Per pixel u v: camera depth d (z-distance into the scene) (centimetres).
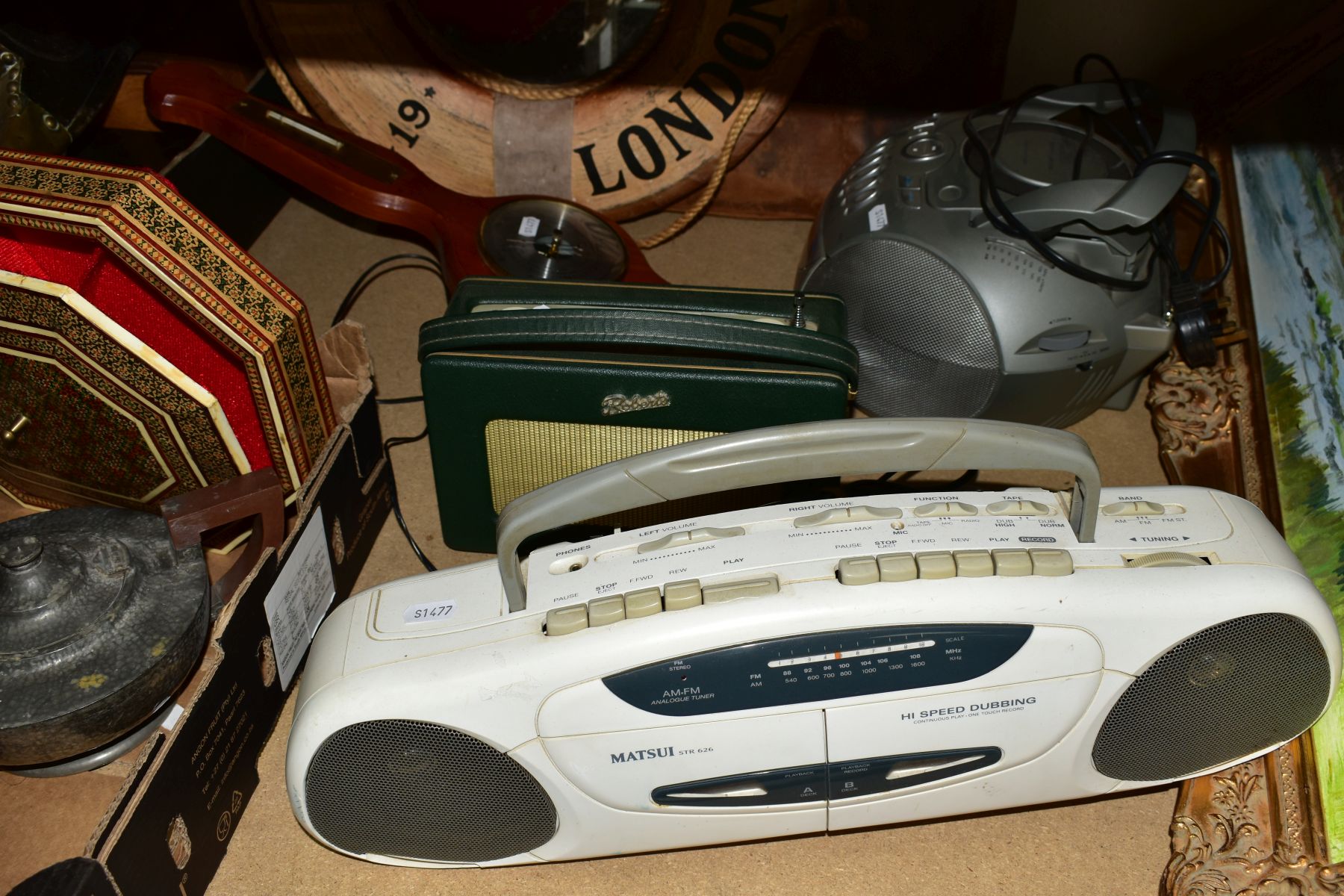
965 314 100
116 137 133
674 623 66
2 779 85
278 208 144
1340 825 77
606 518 96
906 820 79
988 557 68
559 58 132
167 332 91
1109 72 139
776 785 73
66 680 72
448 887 82
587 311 88
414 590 72
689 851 84
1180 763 78
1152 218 94
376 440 100
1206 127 129
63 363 84
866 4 133
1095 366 104
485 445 93
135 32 129
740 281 137
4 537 80
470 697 66
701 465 66
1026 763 75
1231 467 106
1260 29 131
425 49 132
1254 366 107
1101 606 68
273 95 142
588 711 67
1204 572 69
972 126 107
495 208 124
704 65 130
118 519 83
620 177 135
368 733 67
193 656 79
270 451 90
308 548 87
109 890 67
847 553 69
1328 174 107
